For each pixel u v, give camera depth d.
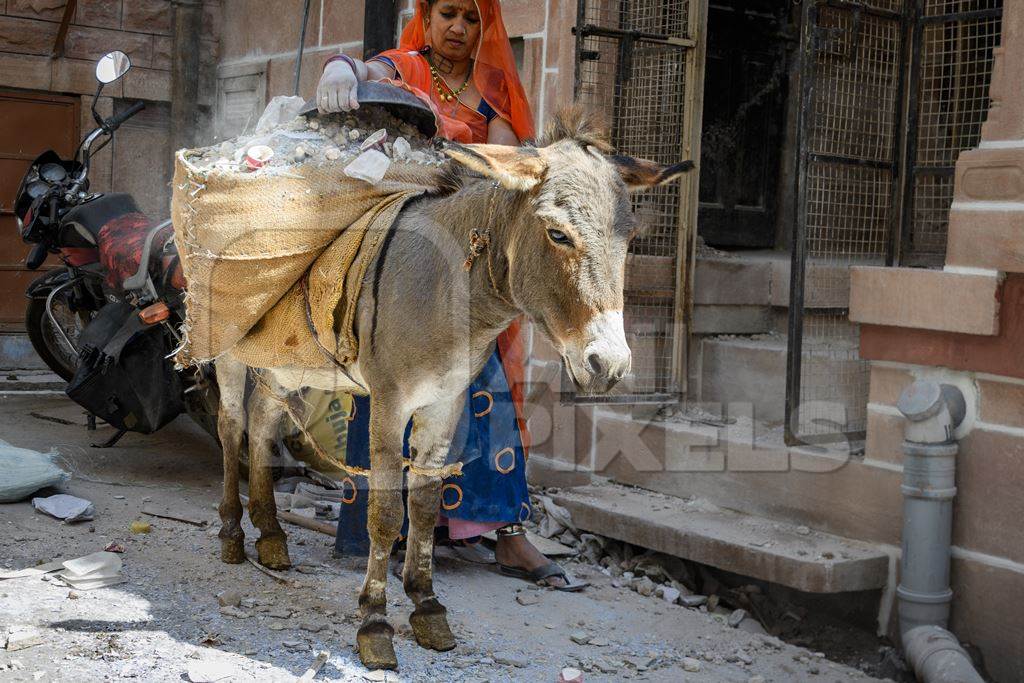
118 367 5.42
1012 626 4.07
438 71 4.46
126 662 3.40
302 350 3.69
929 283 4.23
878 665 4.30
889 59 5.46
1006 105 4.05
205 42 9.10
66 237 5.55
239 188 3.46
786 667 3.98
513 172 2.97
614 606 4.48
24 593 3.93
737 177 6.77
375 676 3.45
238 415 4.42
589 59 5.41
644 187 3.24
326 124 3.80
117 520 4.88
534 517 5.44
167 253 4.74
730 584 5.02
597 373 2.88
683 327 5.79
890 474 4.48
